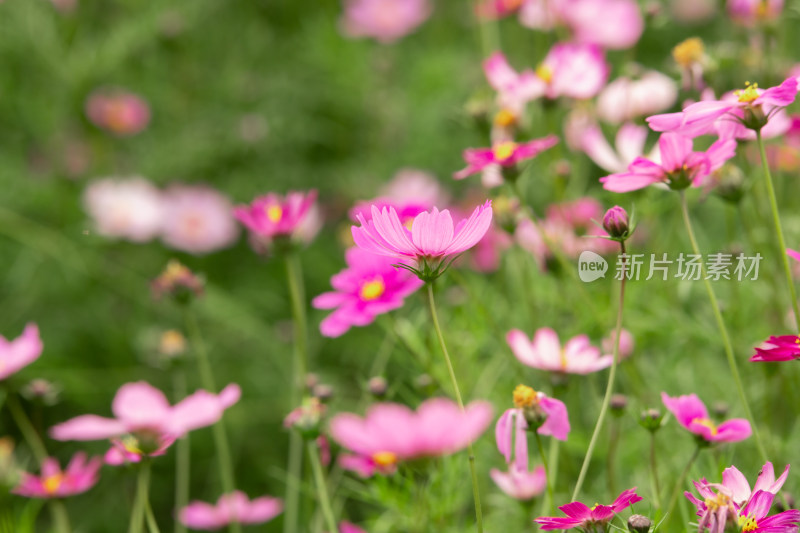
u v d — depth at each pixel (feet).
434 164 9.12
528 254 6.22
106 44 9.30
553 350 5.17
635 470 5.48
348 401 7.21
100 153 9.71
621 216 4.73
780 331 5.65
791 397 5.49
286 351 7.83
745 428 4.79
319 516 5.53
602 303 5.86
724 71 5.87
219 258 9.24
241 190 9.38
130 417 4.88
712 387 5.74
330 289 8.68
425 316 5.81
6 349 5.41
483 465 5.78
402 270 5.32
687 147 4.79
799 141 5.37
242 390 8.11
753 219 5.94
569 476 5.60
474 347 5.90
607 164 5.47
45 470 5.51
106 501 7.45
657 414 4.98
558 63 5.61
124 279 8.64
